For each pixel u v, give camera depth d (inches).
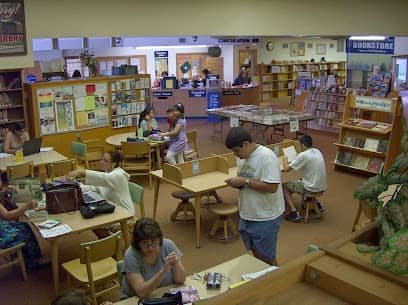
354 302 55.1
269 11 326.0
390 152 283.1
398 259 57.1
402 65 522.3
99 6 283.4
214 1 310.7
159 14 298.5
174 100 570.9
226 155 254.7
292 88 752.3
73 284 172.1
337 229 245.3
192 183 229.9
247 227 163.9
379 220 72.2
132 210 201.0
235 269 138.9
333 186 315.6
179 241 231.6
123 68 385.7
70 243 226.8
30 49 277.3
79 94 356.8
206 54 658.8
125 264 126.9
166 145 346.3
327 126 480.7
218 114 441.4
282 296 56.1
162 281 129.0
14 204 195.0
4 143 302.0
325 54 788.0
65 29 278.8
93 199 194.2
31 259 199.6
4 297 183.2
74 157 322.3
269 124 390.9
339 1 345.4
